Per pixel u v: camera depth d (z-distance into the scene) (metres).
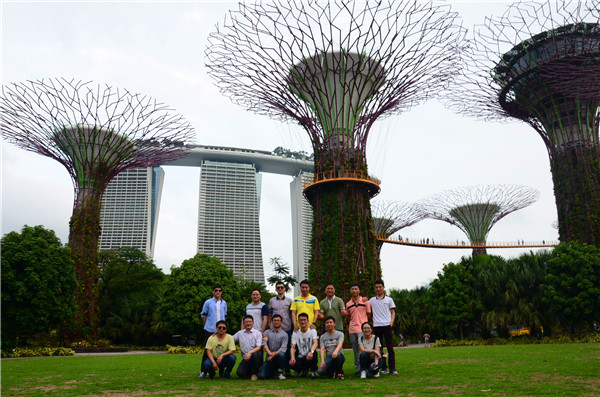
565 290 36.97
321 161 35.88
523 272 38.59
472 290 40.75
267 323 10.93
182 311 38.09
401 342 49.47
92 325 38.75
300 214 189.88
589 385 7.94
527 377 9.17
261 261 195.50
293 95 33.94
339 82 35.06
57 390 8.66
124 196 180.88
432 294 43.28
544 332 39.06
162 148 43.75
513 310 37.75
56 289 32.44
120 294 55.16
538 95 44.78
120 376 11.18
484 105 46.41
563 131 44.84
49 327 32.97
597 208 43.09
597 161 43.91
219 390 8.26
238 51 31.22
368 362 9.98
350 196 35.03
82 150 40.50
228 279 40.47
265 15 28.88
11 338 31.95
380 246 65.81
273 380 9.86
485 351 19.36
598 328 40.25
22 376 11.45
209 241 191.50
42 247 32.81
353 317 10.70
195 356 23.02
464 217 66.75
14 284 30.11
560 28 38.53
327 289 11.12
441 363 13.33
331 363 9.91
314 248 35.25
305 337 10.34
